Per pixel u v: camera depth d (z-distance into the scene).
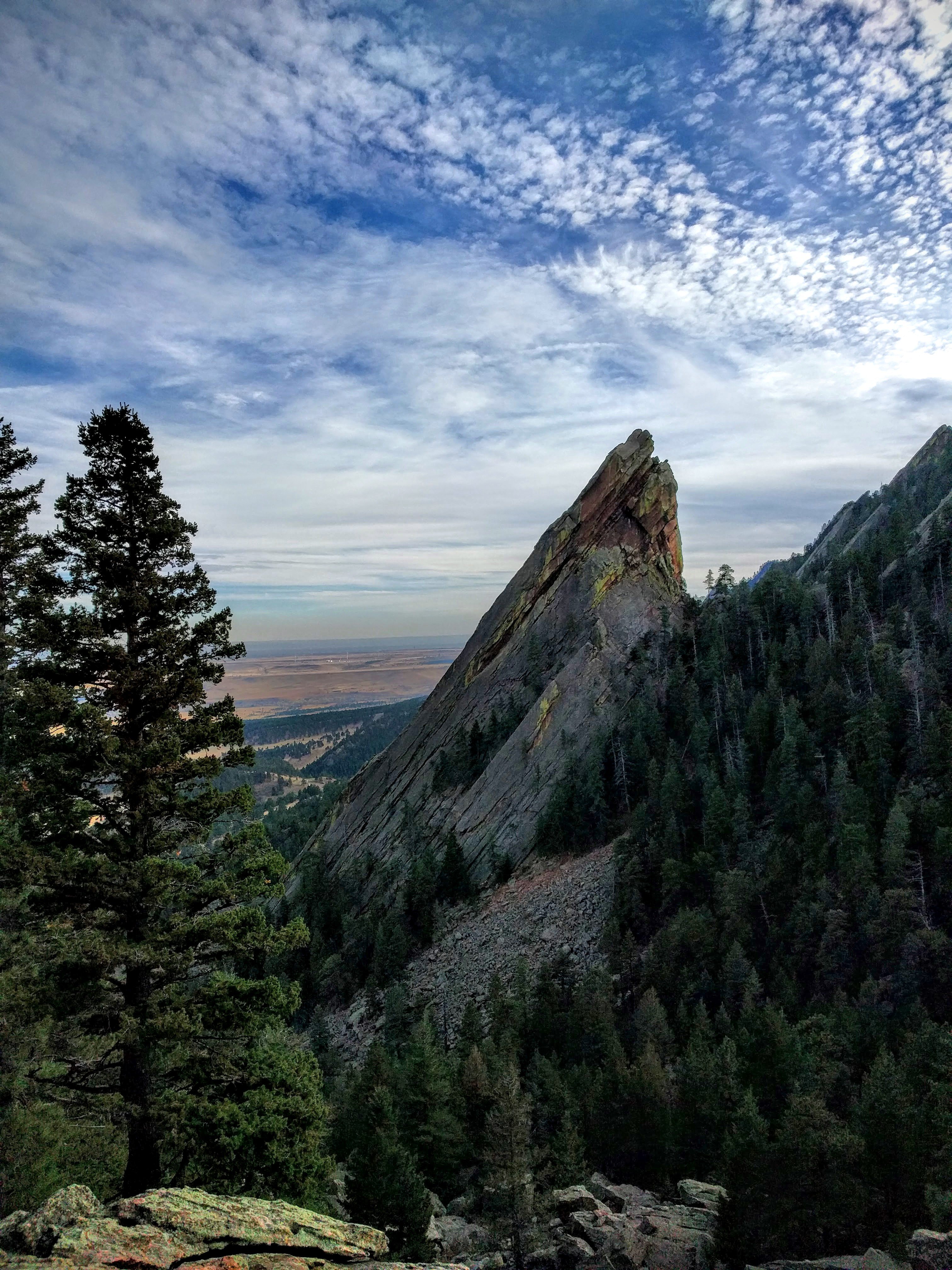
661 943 64.69
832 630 100.62
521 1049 58.56
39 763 17.08
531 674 126.19
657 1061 46.28
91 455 18.81
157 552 19.42
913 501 162.12
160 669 18.02
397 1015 71.50
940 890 55.12
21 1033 18.28
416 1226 27.88
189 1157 17.47
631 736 99.06
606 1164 41.62
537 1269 27.95
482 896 92.88
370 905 105.19
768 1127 35.03
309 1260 11.60
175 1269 10.68
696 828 79.50
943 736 67.31
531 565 153.38
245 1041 18.48
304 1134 18.06
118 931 17.23
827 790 72.50
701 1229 29.22
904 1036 44.03
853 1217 26.14
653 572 140.25
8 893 18.77
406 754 141.75
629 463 147.00
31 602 17.83
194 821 18.33
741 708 95.44
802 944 57.75
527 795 105.06
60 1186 19.28
